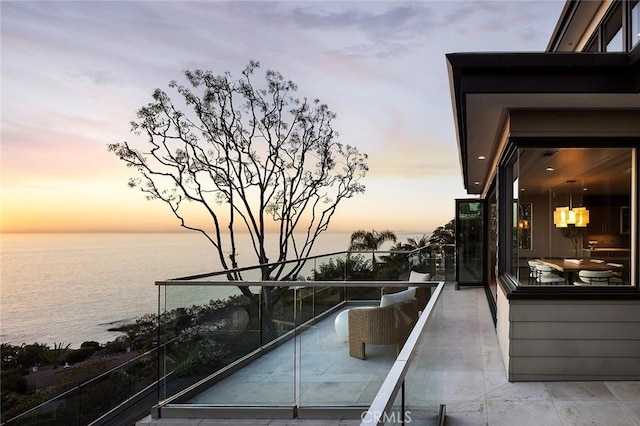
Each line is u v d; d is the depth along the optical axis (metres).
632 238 3.68
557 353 3.60
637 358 3.51
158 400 3.94
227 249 16.39
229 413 3.86
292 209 16.08
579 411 3.01
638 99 3.33
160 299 3.98
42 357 10.52
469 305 7.30
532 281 3.93
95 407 5.34
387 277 7.01
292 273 5.52
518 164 4.17
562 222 4.65
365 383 3.69
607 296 3.53
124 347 10.63
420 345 1.86
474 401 3.24
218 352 3.97
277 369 3.90
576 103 3.48
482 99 3.41
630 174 3.73
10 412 8.17
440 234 20.44
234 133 14.66
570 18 5.52
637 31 3.80
